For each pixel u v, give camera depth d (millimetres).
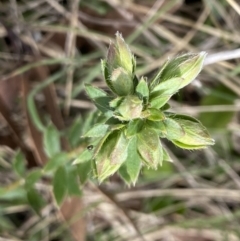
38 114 239
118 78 139
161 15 249
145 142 142
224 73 247
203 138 145
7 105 235
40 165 236
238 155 262
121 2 247
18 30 241
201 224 247
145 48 248
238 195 251
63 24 247
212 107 253
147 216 251
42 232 245
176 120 147
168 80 141
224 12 250
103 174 149
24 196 229
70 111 253
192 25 250
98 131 154
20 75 235
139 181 248
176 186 258
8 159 242
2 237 239
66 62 243
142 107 137
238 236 247
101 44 249
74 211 231
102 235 251
